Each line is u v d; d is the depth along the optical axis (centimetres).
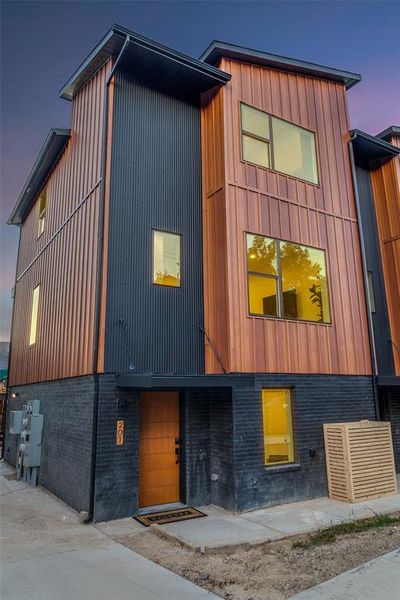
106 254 701
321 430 795
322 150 955
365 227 1070
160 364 717
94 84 852
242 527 578
